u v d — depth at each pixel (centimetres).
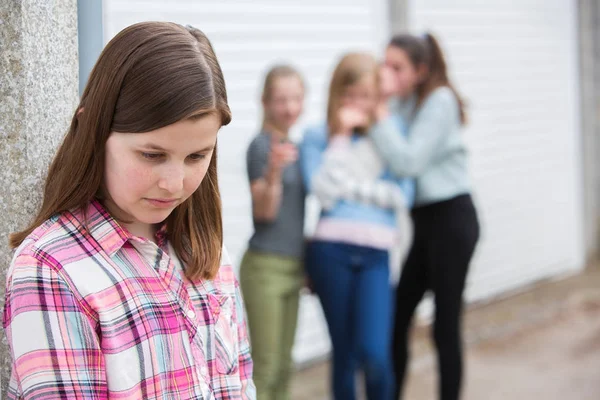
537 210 659
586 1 697
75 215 125
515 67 621
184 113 116
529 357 496
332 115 335
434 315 354
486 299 613
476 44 581
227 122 127
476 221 351
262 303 321
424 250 358
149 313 126
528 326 559
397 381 371
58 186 124
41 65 140
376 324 327
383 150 331
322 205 332
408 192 340
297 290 334
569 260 704
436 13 542
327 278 330
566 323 567
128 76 117
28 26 136
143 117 116
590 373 466
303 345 459
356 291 331
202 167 125
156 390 125
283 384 340
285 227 326
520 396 431
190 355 131
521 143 634
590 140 726
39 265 118
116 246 126
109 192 125
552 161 673
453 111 343
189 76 117
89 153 121
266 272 322
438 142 337
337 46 465
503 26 606
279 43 436
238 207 418
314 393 426
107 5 363
